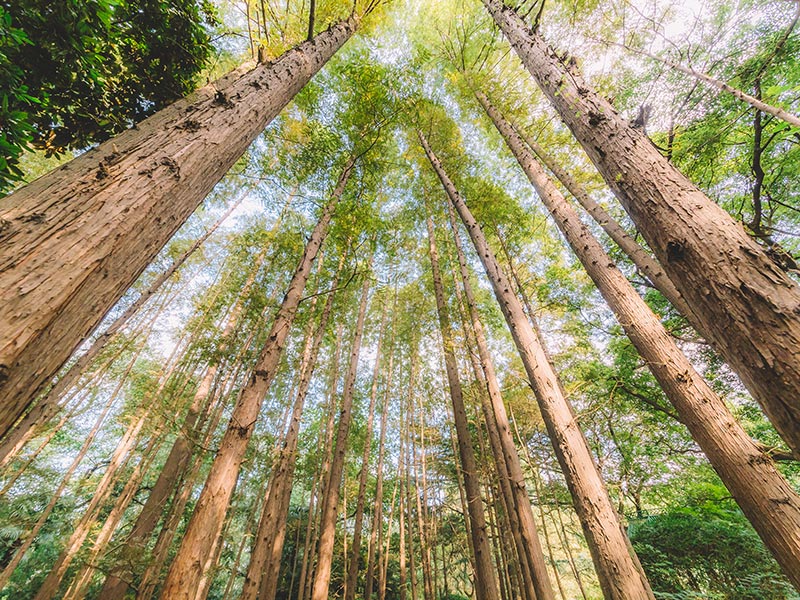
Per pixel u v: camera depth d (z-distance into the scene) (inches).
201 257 319.6
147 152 51.6
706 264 43.4
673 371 98.0
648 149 61.2
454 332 266.4
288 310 129.8
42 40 76.3
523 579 212.2
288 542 372.8
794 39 128.2
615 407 259.9
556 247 319.6
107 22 78.5
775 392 34.2
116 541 184.9
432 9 280.7
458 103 293.7
